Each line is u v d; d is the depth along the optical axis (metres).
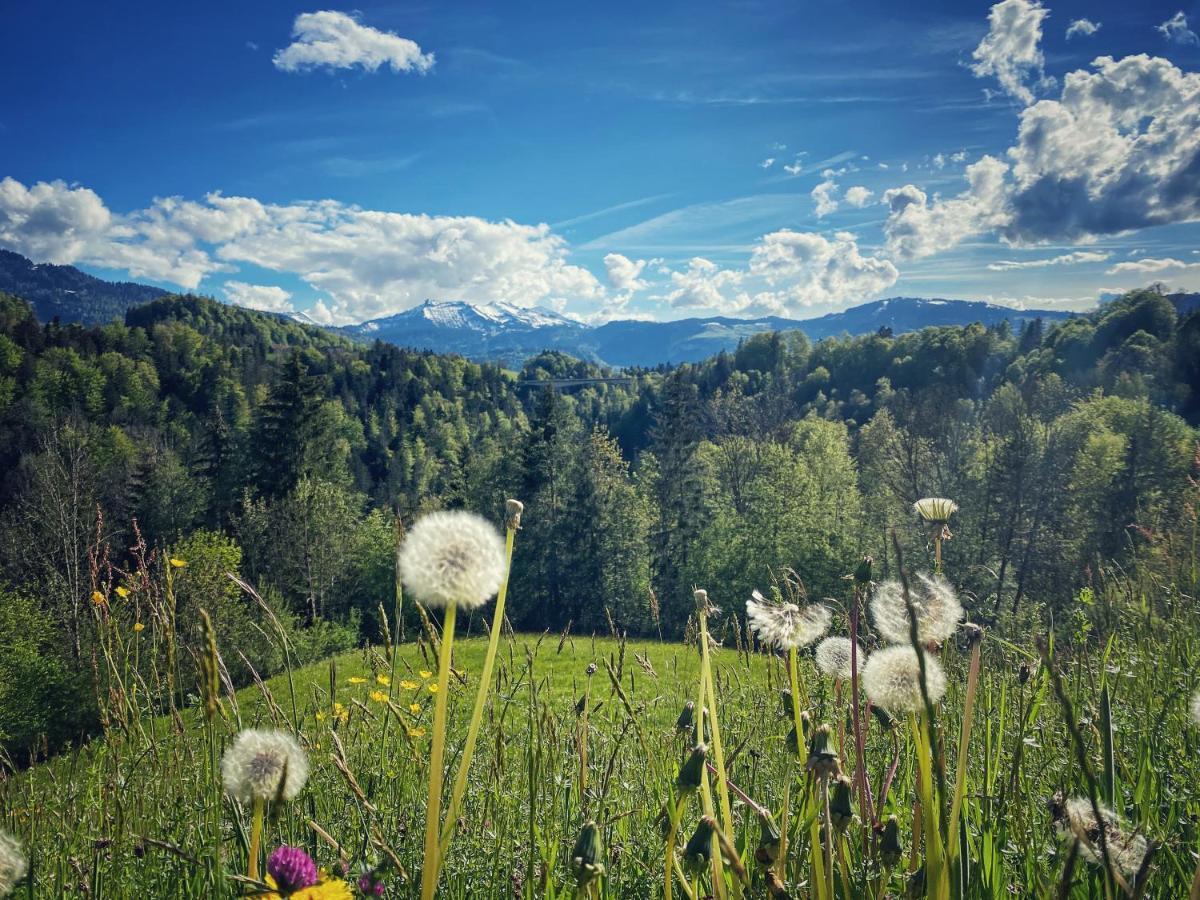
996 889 1.64
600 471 55.72
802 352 145.00
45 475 28.91
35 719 12.13
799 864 1.62
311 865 1.39
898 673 1.28
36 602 20.59
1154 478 32.38
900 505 37.47
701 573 41.78
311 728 2.99
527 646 2.76
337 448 60.97
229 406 113.06
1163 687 2.87
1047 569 31.92
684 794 1.36
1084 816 1.24
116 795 2.17
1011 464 34.31
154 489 55.50
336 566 40.78
